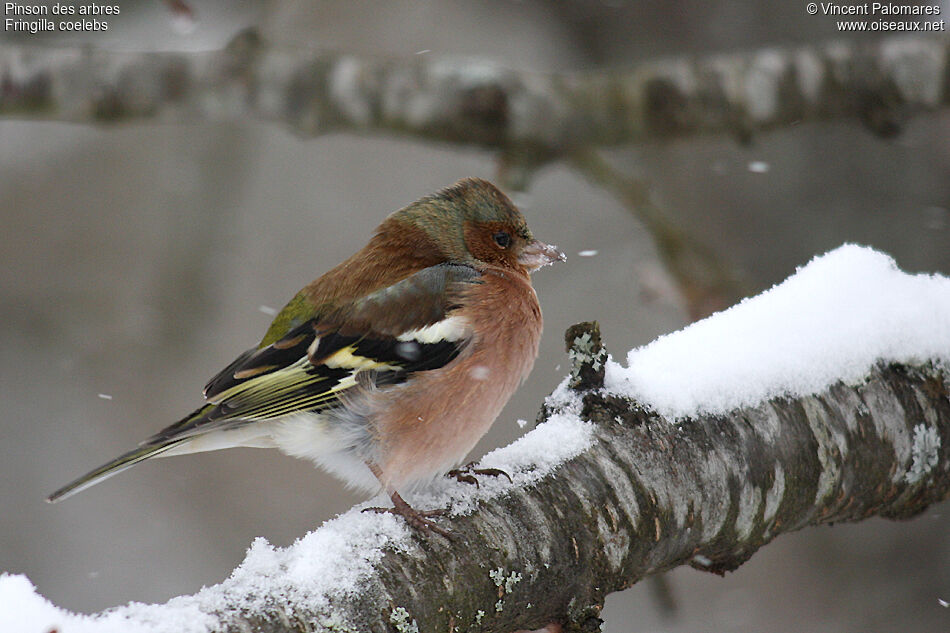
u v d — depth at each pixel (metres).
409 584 5.20
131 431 14.74
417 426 7.10
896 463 6.64
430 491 5.85
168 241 16.25
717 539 6.30
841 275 7.11
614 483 5.94
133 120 10.38
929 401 6.77
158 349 15.60
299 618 4.80
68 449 14.52
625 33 14.14
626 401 6.26
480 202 8.23
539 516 5.71
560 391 6.42
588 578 5.79
